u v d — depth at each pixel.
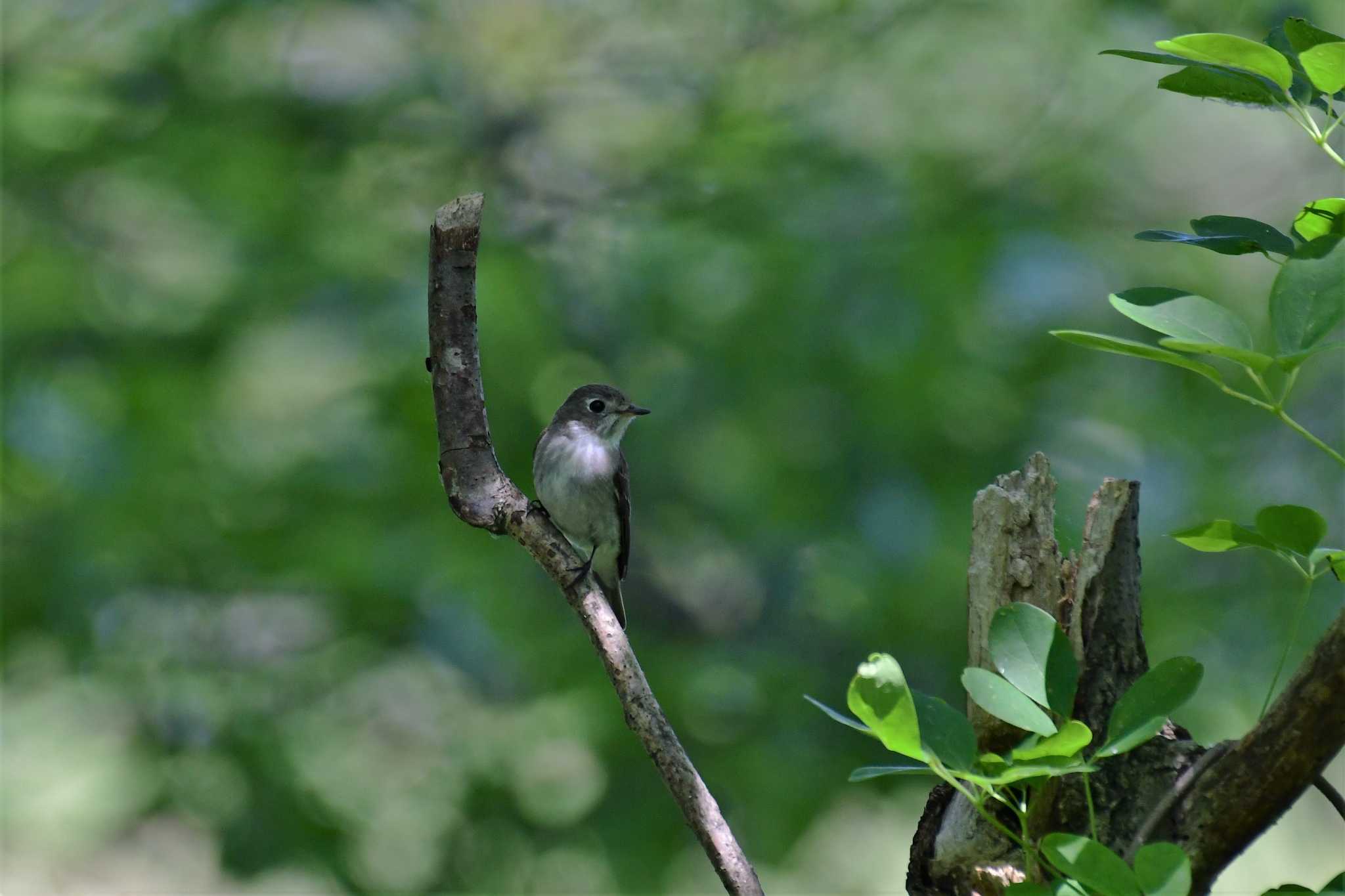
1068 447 12.54
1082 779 4.23
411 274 13.44
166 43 14.37
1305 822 13.38
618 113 16.28
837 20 15.43
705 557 14.30
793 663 12.95
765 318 12.17
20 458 12.91
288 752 12.82
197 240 13.95
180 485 12.66
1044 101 15.19
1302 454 13.12
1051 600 4.48
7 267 13.62
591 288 13.40
